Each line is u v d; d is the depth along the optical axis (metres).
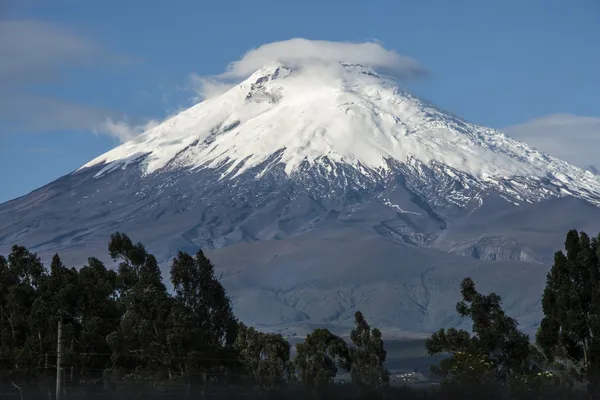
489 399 110.38
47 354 133.12
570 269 131.75
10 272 151.88
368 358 157.38
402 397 111.12
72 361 131.38
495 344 133.88
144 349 134.12
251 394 115.62
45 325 138.00
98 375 134.75
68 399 115.31
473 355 126.25
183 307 137.38
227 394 116.81
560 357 129.88
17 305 145.00
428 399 109.56
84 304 141.12
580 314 127.62
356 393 111.44
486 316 137.50
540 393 111.31
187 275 147.38
